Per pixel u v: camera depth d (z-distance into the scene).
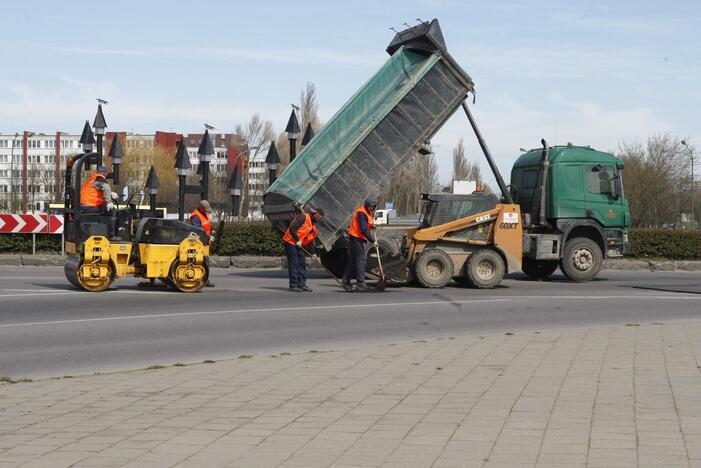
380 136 20.58
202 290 18.83
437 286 20.44
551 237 22.72
